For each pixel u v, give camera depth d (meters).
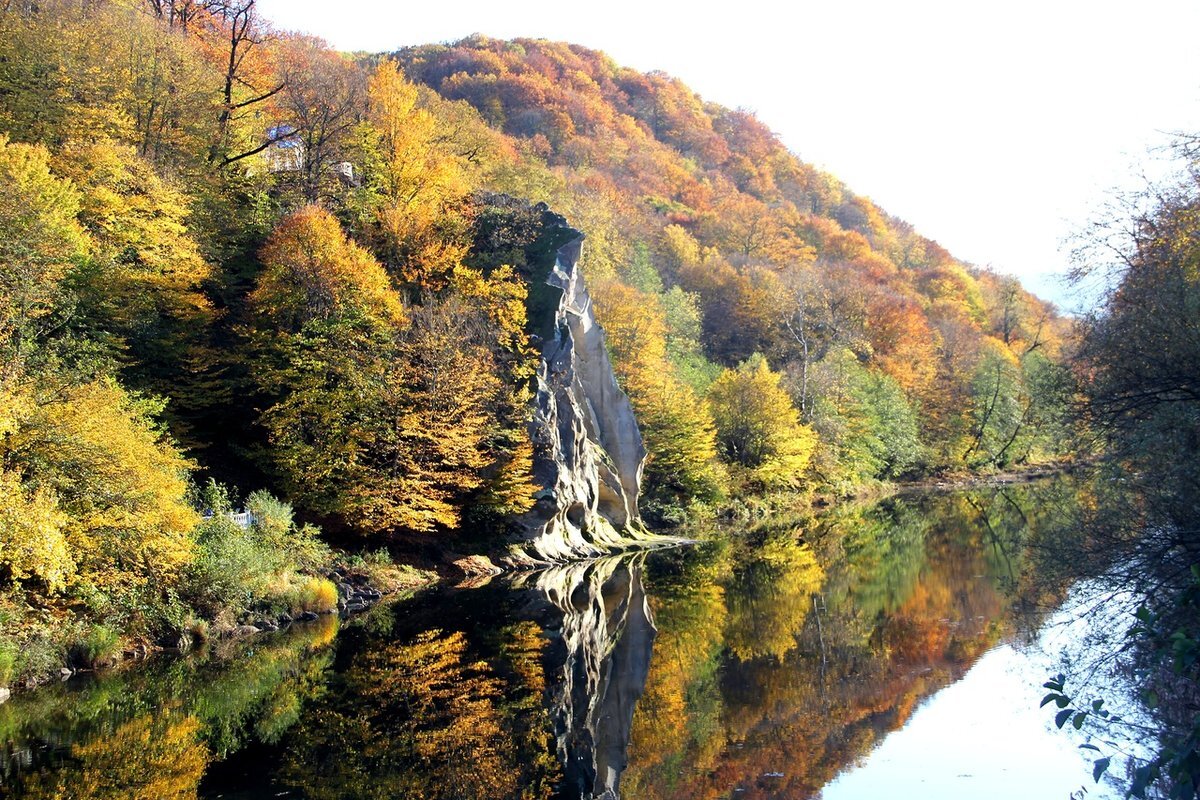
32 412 22.64
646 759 18.05
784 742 18.88
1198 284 19.64
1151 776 7.87
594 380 53.22
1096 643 22.72
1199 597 7.98
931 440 93.56
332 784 15.71
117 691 20.94
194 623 25.89
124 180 35.94
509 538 43.03
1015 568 37.53
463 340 40.28
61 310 28.28
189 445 33.97
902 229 174.62
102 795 14.77
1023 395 89.06
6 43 37.22
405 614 31.36
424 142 52.88
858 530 56.25
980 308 127.81
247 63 53.94
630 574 41.69
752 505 67.62
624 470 53.94
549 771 16.78
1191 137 22.06
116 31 41.47
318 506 34.94
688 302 87.81
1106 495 21.81
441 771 16.61
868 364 95.25
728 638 28.50
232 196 44.88
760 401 70.94
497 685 22.55
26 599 22.23
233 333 38.16
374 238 45.62
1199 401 19.39
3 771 15.84
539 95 136.25
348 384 36.00
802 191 167.38
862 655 25.52
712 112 185.75
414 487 37.00
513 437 41.16
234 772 16.11
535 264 49.34
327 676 22.86
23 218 27.98
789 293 95.81
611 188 113.69
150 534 24.31
